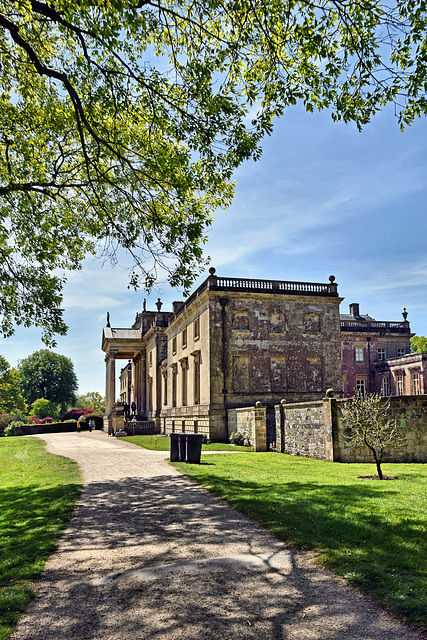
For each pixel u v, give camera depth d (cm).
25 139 1285
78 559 641
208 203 1352
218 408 3053
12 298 1252
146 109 1089
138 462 1866
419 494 909
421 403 1692
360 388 4878
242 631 414
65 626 439
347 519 729
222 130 1010
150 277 1154
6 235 1311
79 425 6128
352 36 847
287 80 920
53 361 9619
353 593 486
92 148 1273
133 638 410
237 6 873
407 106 844
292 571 554
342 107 905
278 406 2228
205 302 3272
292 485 1098
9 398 7306
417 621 412
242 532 731
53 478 1500
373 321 5097
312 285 3444
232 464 1667
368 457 1686
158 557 629
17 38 847
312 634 404
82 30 832
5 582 561
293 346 3306
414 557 553
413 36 791
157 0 890
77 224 1410
